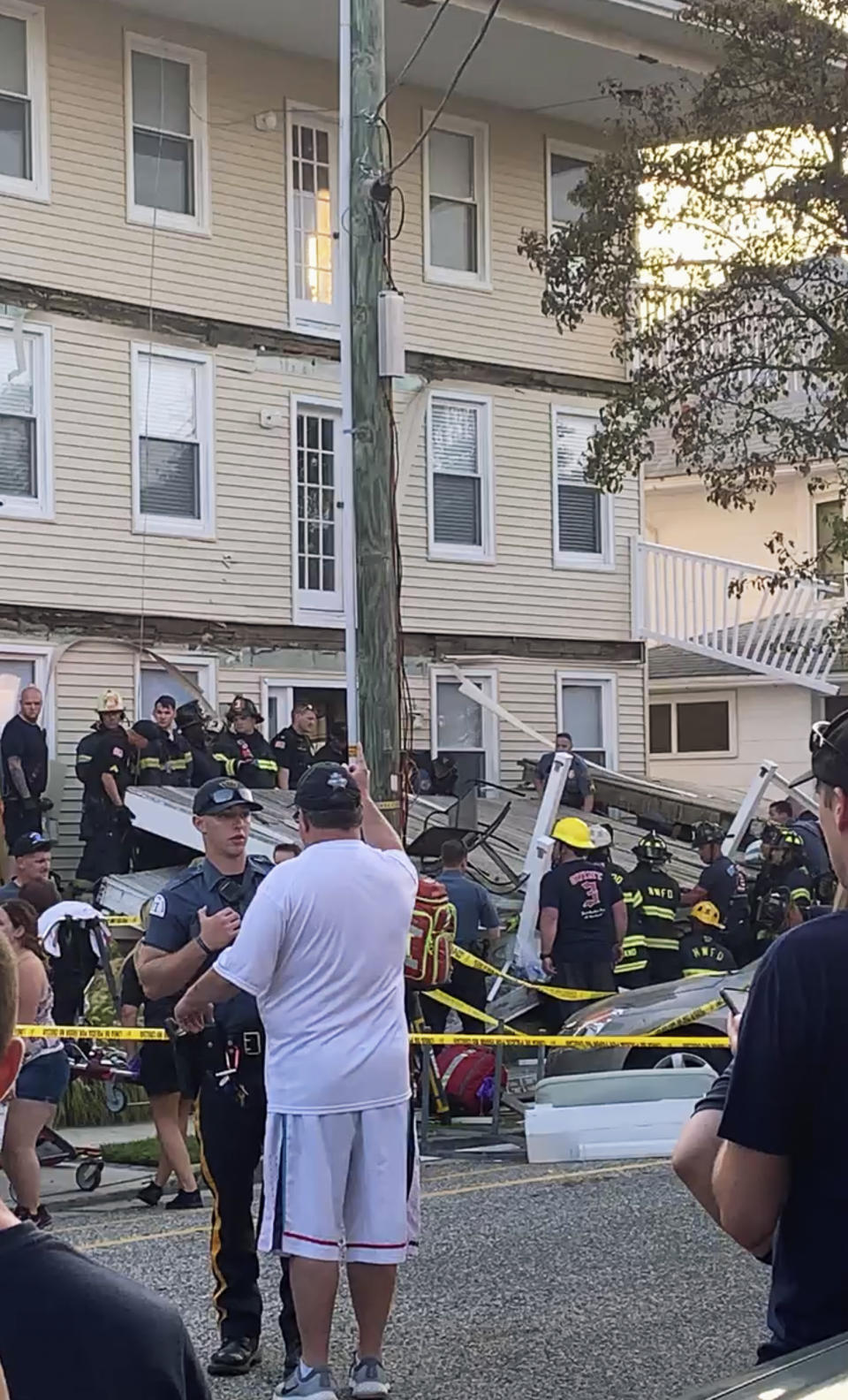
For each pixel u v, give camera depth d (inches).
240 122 767.1
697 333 617.3
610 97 832.3
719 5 595.8
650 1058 428.8
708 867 590.6
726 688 1043.3
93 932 434.6
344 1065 204.5
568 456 880.3
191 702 708.7
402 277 816.9
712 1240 302.2
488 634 847.1
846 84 578.2
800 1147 103.7
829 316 618.2
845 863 110.9
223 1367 226.8
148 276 736.3
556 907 495.5
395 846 228.1
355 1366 211.8
